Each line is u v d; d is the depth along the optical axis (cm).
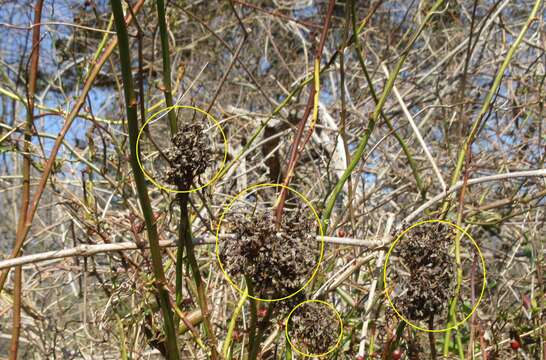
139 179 59
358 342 88
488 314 113
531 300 97
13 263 66
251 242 59
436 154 158
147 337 85
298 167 138
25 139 83
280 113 142
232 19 233
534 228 116
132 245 71
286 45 236
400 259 75
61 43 120
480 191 145
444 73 174
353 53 209
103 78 200
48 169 77
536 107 146
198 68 230
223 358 74
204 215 102
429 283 65
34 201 76
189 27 233
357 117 154
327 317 70
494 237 160
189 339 85
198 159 62
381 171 144
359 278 101
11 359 75
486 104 91
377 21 220
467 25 199
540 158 129
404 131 167
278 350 88
